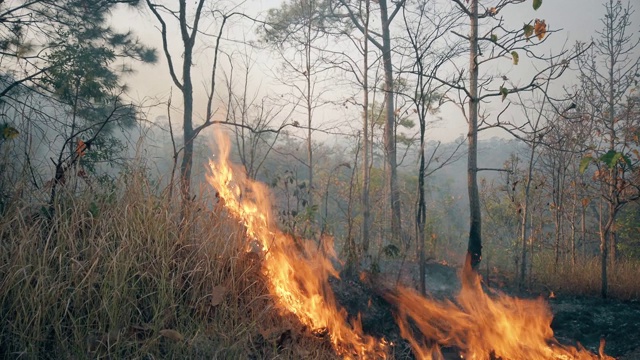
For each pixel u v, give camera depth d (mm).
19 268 3943
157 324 4109
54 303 3869
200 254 4840
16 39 10188
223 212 5414
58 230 4281
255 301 4906
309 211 7770
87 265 4184
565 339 7059
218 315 4559
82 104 10828
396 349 5633
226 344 4227
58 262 4199
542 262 11555
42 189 4824
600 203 12438
